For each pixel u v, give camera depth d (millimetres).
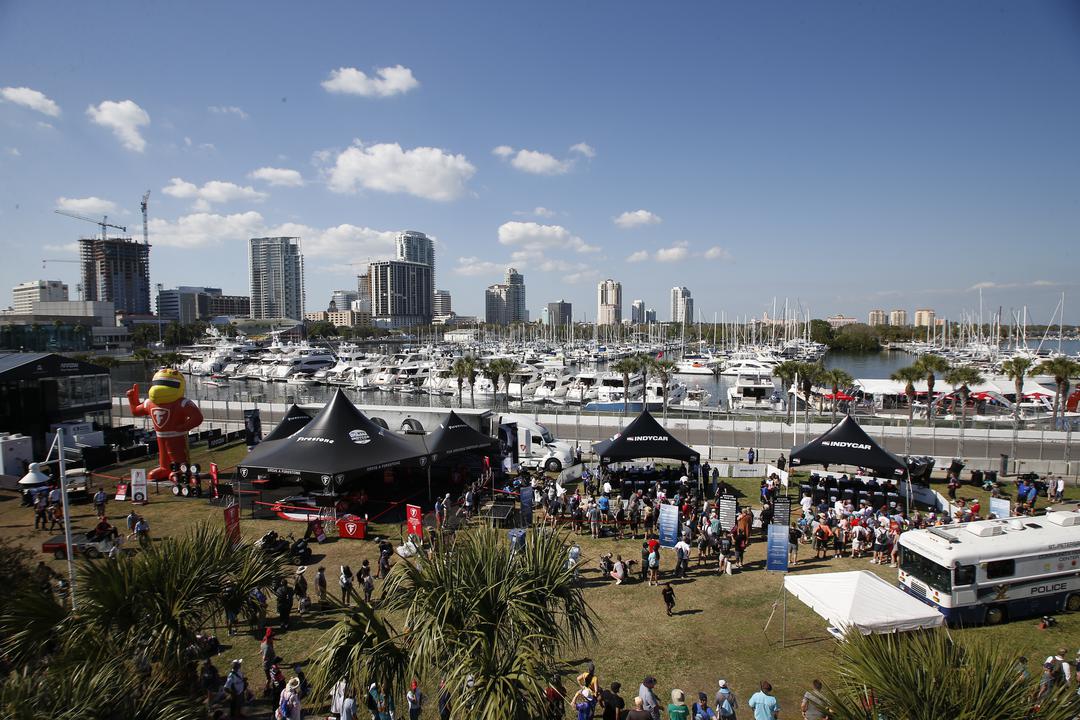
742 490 29562
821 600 12852
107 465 34344
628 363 66812
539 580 9688
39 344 141000
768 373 76938
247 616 12289
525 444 33844
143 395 68750
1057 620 15703
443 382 82250
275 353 125250
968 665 7824
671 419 45312
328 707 11781
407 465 26078
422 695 11742
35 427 37781
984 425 45062
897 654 8258
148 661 10094
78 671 8461
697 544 21078
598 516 23078
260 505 25781
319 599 16828
